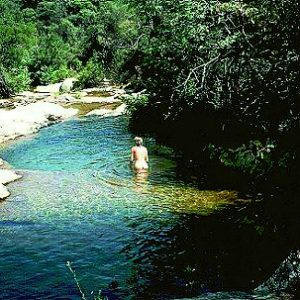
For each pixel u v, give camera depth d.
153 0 16.89
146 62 18.48
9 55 44.22
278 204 9.90
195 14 12.25
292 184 9.70
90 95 37.03
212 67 11.92
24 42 47.41
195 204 12.15
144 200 12.69
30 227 11.04
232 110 12.29
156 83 17.73
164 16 15.95
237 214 10.95
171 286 8.25
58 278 8.70
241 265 8.58
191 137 16.56
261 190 11.27
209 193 12.97
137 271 8.88
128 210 11.97
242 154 12.05
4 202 12.84
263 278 7.87
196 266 8.87
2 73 38.88
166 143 18.66
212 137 14.54
